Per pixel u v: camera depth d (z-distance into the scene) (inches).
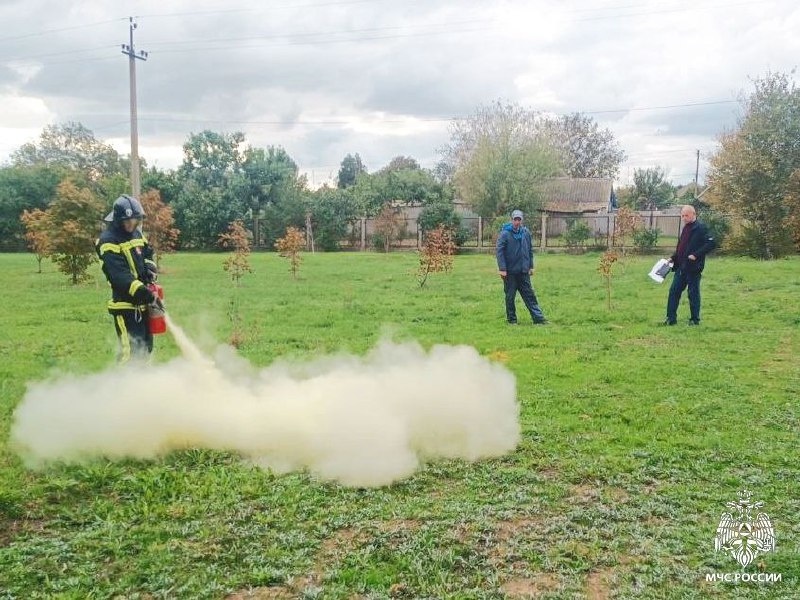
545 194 1518.2
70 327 452.4
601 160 2810.0
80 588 136.1
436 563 144.9
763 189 1085.1
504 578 140.4
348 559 147.1
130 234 258.1
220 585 136.9
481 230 1440.7
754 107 1099.3
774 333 417.1
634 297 596.7
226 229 1672.0
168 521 165.0
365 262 1098.1
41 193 1665.8
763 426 237.0
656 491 183.8
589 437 225.0
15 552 149.1
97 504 174.1
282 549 151.5
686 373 312.5
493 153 1477.6
